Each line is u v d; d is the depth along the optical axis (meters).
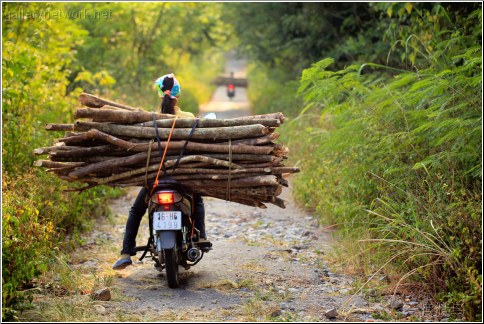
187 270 7.26
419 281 6.36
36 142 9.06
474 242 5.91
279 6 21.72
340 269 7.22
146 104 19.97
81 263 7.43
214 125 6.33
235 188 6.41
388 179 7.88
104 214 9.91
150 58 27.53
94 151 6.41
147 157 6.33
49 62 13.03
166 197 6.23
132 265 7.44
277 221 9.88
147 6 24.34
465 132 6.79
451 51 8.56
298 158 12.91
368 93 8.72
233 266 7.45
